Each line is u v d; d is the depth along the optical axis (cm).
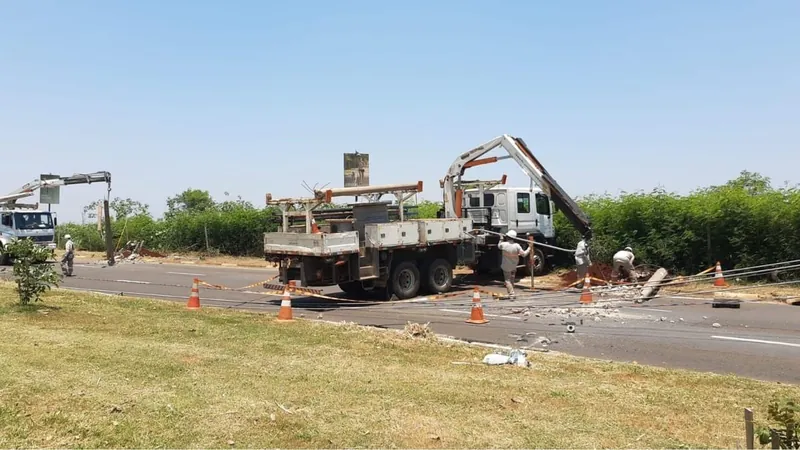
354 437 515
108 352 805
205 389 646
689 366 853
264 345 895
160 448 488
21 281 1242
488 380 709
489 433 529
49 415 546
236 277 2300
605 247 2033
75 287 1934
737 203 1800
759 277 1745
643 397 650
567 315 1277
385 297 1556
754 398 653
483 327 1151
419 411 586
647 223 1989
